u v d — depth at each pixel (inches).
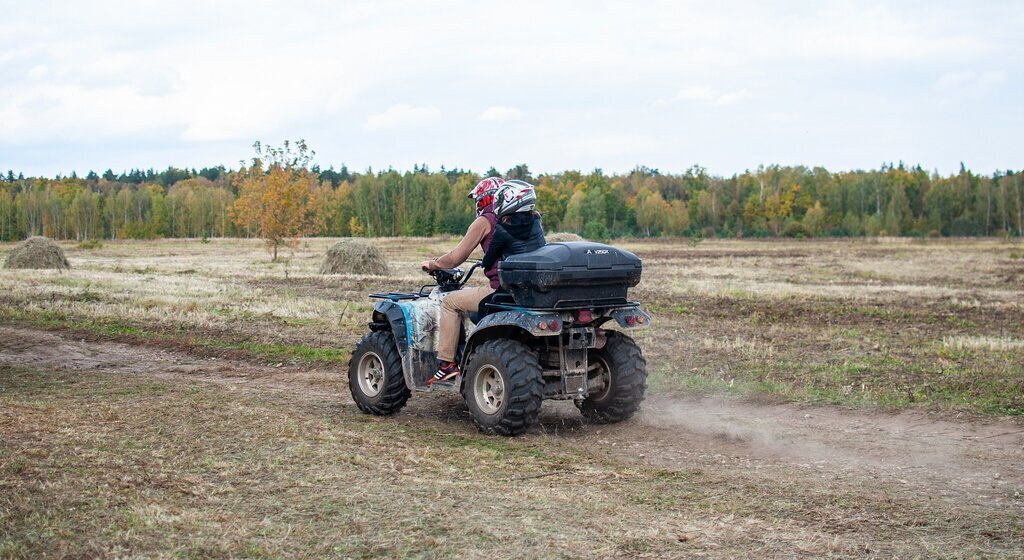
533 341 325.1
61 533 198.7
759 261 1689.2
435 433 318.3
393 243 2920.8
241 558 185.9
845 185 4817.9
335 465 261.9
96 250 2338.8
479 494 234.4
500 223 313.7
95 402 365.1
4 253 1991.9
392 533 200.7
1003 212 4355.3
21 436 292.7
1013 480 255.1
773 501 231.1
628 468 269.4
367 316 671.8
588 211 4158.5
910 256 1957.4
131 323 636.1
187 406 353.1
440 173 4478.3
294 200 1628.9
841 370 437.4
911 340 563.8
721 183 5231.3
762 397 381.1
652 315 701.3
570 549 191.6
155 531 200.8
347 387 428.1
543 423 339.0
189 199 4490.7
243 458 268.7
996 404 351.9
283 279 1071.6
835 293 922.7
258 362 498.3
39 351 533.6
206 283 987.9
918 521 213.8
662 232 4468.5
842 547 193.9
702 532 203.9
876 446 298.0
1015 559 186.7
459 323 331.3
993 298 886.4
